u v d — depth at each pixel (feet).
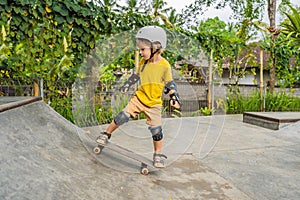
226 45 21.70
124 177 6.81
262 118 16.66
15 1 12.08
